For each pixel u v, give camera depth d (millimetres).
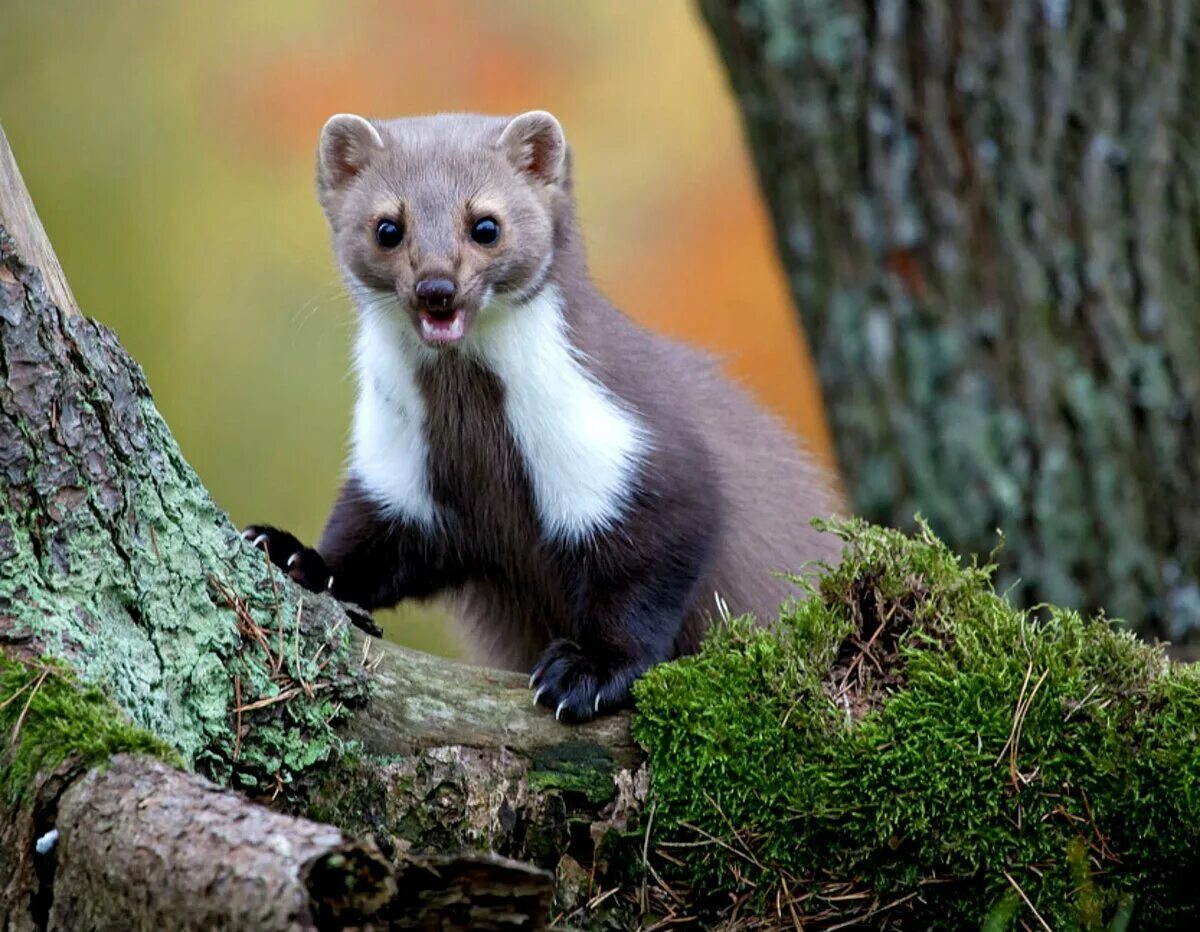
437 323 9562
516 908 5883
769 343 19094
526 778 8055
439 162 10062
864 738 7891
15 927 6434
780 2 13445
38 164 19844
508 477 10125
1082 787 7844
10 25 20266
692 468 9945
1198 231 12906
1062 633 8117
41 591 7098
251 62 19312
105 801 6262
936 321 13539
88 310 19281
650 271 19484
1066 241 13031
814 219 13891
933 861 7914
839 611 8375
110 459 7355
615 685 8398
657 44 19812
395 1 19266
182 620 7594
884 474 13953
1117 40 12648
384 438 10297
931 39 13000
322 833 5770
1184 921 7949
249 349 19359
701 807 7996
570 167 10562
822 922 8031
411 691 8211
